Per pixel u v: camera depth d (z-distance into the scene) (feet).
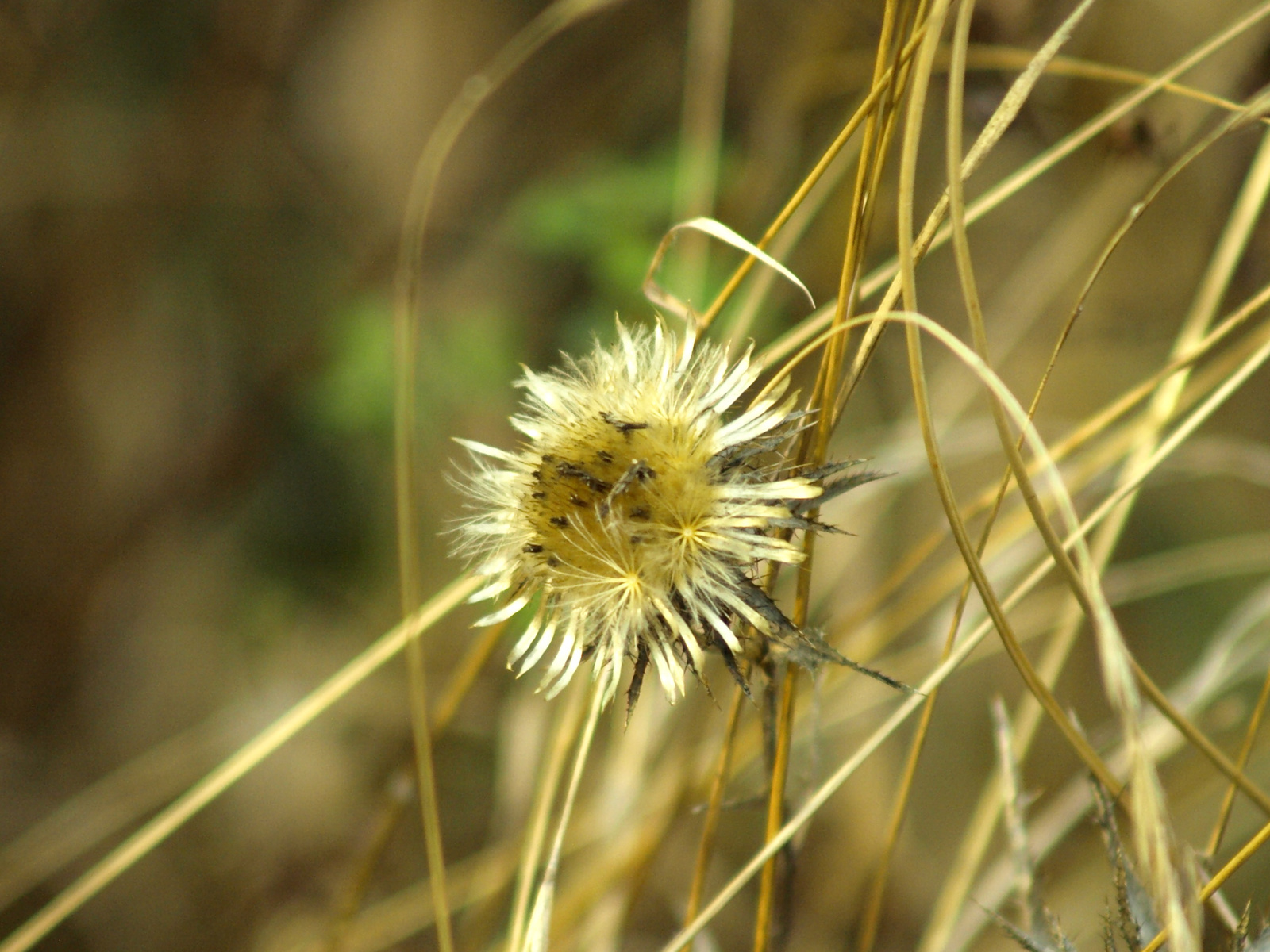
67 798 1.18
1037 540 0.80
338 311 1.14
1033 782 1.07
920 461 0.86
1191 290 1.01
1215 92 0.85
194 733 1.19
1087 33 0.85
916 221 1.03
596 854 0.79
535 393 0.63
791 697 0.63
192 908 1.14
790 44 1.08
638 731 0.79
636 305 0.98
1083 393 1.09
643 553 0.60
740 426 0.60
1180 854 0.57
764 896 0.64
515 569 0.62
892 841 0.67
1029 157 1.02
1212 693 0.75
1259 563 1.03
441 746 1.14
